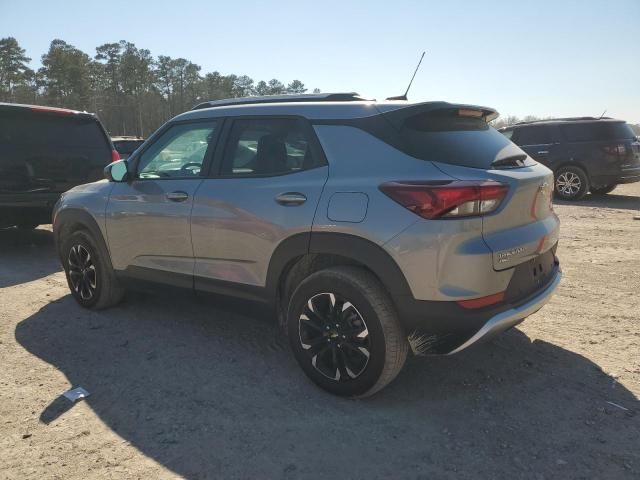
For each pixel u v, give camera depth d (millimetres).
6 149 6945
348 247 3096
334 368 3273
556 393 3338
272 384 3500
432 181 2900
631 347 3986
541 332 4312
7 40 75375
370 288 3066
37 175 7199
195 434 2932
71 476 2588
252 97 4195
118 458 2729
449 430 2957
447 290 2867
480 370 3666
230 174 3787
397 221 2932
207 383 3518
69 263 5043
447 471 2605
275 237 3412
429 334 2990
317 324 3330
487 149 3281
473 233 2865
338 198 3152
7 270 6598
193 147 4086
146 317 4770
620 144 11758
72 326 4562
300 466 2654
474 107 3477
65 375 3650
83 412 3174
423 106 3230
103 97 84188
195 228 3883
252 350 4047
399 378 3570
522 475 2566
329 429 2973
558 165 12336
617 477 2539
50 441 2879
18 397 3352
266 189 3504
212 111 4051
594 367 3676
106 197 4598
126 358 3912
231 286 3762
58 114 7473
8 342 4223
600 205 11508
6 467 2656
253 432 2949
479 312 2895
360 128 3277
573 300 5098
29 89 77625
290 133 3549
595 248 7336
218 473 2605
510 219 3041
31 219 7684
